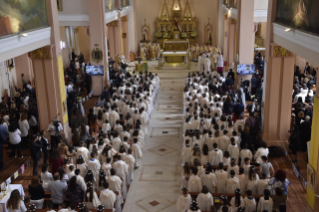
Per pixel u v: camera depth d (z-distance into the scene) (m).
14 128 10.89
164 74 24.91
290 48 9.51
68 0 17.44
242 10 17.59
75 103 14.15
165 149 12.66
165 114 16.66
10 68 16.92
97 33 17.91
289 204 8.81
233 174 8.04
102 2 17.97
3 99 14.36
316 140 7.54
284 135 12.07
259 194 8.12
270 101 11.79
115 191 8.17
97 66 18.34
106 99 15.06
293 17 9.12
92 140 10.15
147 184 10.20
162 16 30.41
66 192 7.69
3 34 8.45
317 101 7.47
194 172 8.09
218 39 28.53
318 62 7.30
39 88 12.36
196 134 10.73
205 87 16.25
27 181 10.13
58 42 12.32
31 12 10.31
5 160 11.14
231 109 13.76
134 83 18.64
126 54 28.62
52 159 9.00
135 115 13.52
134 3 28.91
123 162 9.19
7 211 7.39
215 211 6.32
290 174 10.38
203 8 30.11
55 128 11.39
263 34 29.31
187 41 29.12
